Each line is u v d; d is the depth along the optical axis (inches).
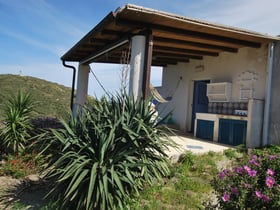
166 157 163.9
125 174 135.7
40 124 303.6
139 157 148.7
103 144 135.3
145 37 227.3
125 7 194.2
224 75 342.0
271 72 276.8
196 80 392.5
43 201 150.6
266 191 96.9
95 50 348.8
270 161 110.0
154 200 148.5
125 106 166.2
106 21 215.3
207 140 320.8
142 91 224.4
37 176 193.6
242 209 96.3
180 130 404.2
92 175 121.8
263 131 279.0
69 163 133.0
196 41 283.7
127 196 136.0
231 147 269.7
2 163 218.8
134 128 152.0
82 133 148.6
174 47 315.3
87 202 116.3
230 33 251.0
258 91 295.0
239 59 320.5
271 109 276.2
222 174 109.7
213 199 152.3
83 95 434.6
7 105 260.4
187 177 187.9
